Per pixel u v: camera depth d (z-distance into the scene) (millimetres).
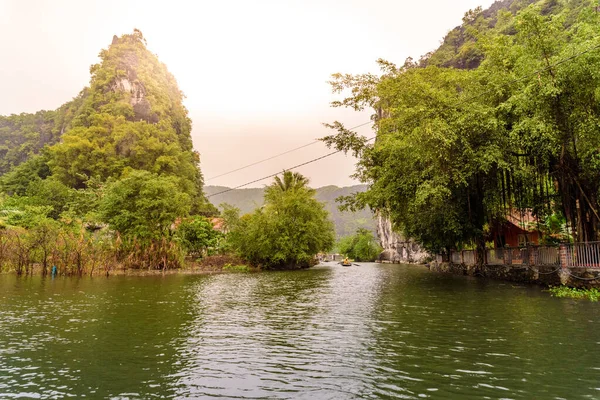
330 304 15547
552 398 5461
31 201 55156
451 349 8102
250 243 47750
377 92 24469
